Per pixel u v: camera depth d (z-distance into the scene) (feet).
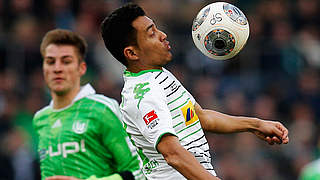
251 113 126.31
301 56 132.87
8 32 130.41
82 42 70.13
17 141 116.98
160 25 135.74
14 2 134.72
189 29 136.05
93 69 125.90
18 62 122.62
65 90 67.56
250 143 121.90
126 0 143.84
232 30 52.19
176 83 52.21
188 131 51.70
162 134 48.03
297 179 121.90
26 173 115.03
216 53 53.06
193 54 128.47
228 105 125.80
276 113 127.65
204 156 52.06
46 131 67.92
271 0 149.18
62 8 137.28
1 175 114.83
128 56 52.29
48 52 68.33
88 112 66.59
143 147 51.72
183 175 47.39
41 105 120.98
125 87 52.08
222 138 121.60
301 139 126.31
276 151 122.83
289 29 143.64
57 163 66.64
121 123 66.28
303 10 147.84
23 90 121.60
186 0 143.84
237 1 149.38
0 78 121.60
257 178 120.47
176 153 47.50
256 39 133.08
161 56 52.06
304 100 129.59
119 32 52.24
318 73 132.26
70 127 66.64
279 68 131.13
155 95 49.78
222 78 128.57
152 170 52.16
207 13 52.95
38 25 132.77
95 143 66.13
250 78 129.39
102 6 140.77
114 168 67.21
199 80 127.03
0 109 119.96
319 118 128.47
